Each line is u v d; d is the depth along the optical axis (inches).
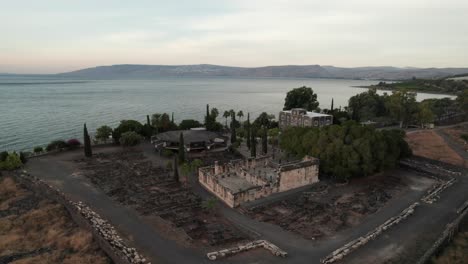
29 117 6943.9
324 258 1670.8
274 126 5502.0
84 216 2059.5
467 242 1879.9
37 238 1914.4
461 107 5782.5
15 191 2615.7
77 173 3024.1
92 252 1750.7
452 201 2390.5
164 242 1824.6
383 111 6373.0
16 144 4749.0
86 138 3540.8
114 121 6771.7
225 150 4045.3
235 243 1834.4
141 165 3316.9
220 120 7436.0
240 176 2982.3
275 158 3627.0
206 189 2706.7
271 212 2251.5
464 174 2965.1
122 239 1843.0
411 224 2036.2
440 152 3649.1
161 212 2231.8
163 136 4089.6
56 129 5831.7
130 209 2268.7
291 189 2682.1
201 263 1620.3
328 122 4849.9
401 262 1627.7
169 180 2891.2
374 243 1811.0
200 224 2063.2
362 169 2763.3
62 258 1695.4
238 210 2289.6
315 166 2817.4
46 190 2506.2
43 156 3580.2
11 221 2110.0
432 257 1681.8
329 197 2514.8
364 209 2284.7
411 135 4512.8
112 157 3597.4
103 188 2659.9
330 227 2027.6
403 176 2994.6
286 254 1696.6
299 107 6171.3
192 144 3964.1
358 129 2910.9
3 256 1713.8
